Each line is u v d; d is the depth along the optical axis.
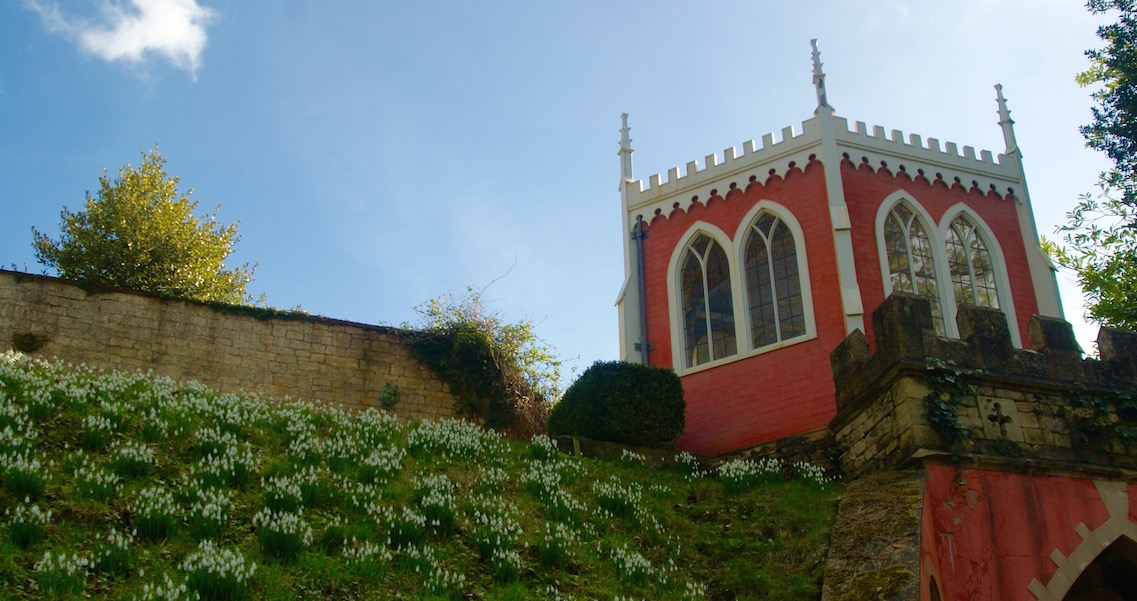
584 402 20.16
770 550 14.38
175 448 13.99
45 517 10.70
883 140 23.77
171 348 19.78
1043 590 13.75
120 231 28.62
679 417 20.38
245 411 16.14
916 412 15.12
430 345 22.08
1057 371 16.17
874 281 22.00
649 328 24.39
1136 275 22.70
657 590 13.18
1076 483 14.85
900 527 13.15
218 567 10.29
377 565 11.53
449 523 13.29
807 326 21.75
